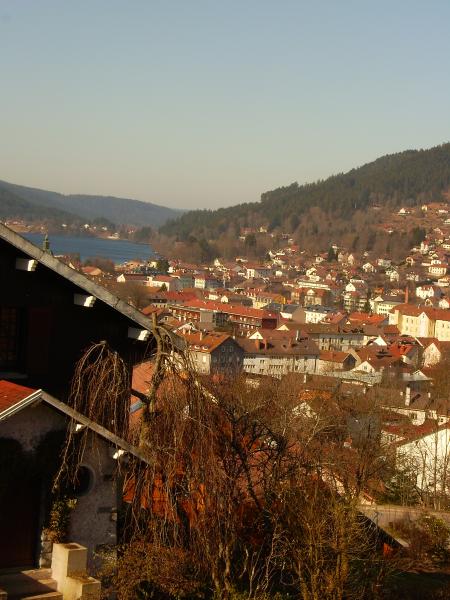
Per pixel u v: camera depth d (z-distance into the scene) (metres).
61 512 14.29
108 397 15.65
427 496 43.34
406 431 51.31
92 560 14.70
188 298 193.50
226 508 15.37
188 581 14.70
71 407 15.63
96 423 14.57
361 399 58.66
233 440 17.48
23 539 14.27
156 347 17.22
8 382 15.25
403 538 33.38
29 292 16.38
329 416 37.12
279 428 24.05
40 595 13.41
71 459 14.38
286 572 18.53
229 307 173.12
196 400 15.26
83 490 14.73
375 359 126.25
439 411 64.19
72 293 16.77
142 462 15.09
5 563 14.09
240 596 15.03
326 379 79.94
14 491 14.20
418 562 30.61
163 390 15.47
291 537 17.33
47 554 14.23
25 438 14.03
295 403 39.41
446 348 141.38
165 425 15.18
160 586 14.48
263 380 58.47
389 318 199.25
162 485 15.49
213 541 15.24
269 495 17.83
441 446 50.31
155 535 14.80
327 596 16.70
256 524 17.78
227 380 35.44
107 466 14.89
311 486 19.12
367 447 33.38
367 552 22.25
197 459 15.06
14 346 16.48
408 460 45.09
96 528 14.79
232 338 112.38
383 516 36.12
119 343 17.25
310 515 17.14
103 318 17.12
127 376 17.12
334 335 163.75
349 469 28.05
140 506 15.62
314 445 25.33
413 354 138.50
